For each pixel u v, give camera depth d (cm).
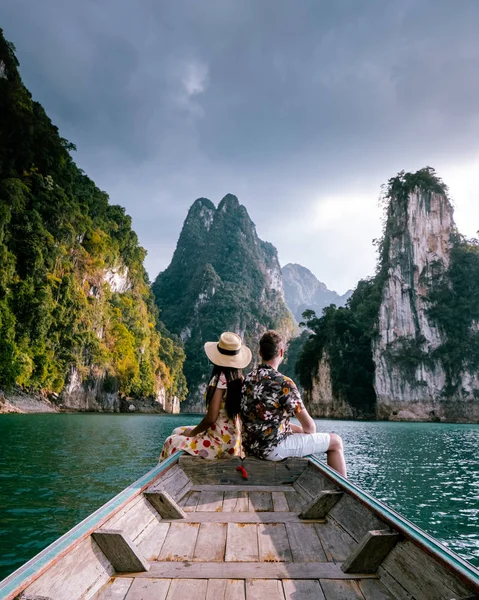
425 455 1852
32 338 5203
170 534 296
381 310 7819
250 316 15138
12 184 5416
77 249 6662
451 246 8150
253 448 423
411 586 212
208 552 267
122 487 927
